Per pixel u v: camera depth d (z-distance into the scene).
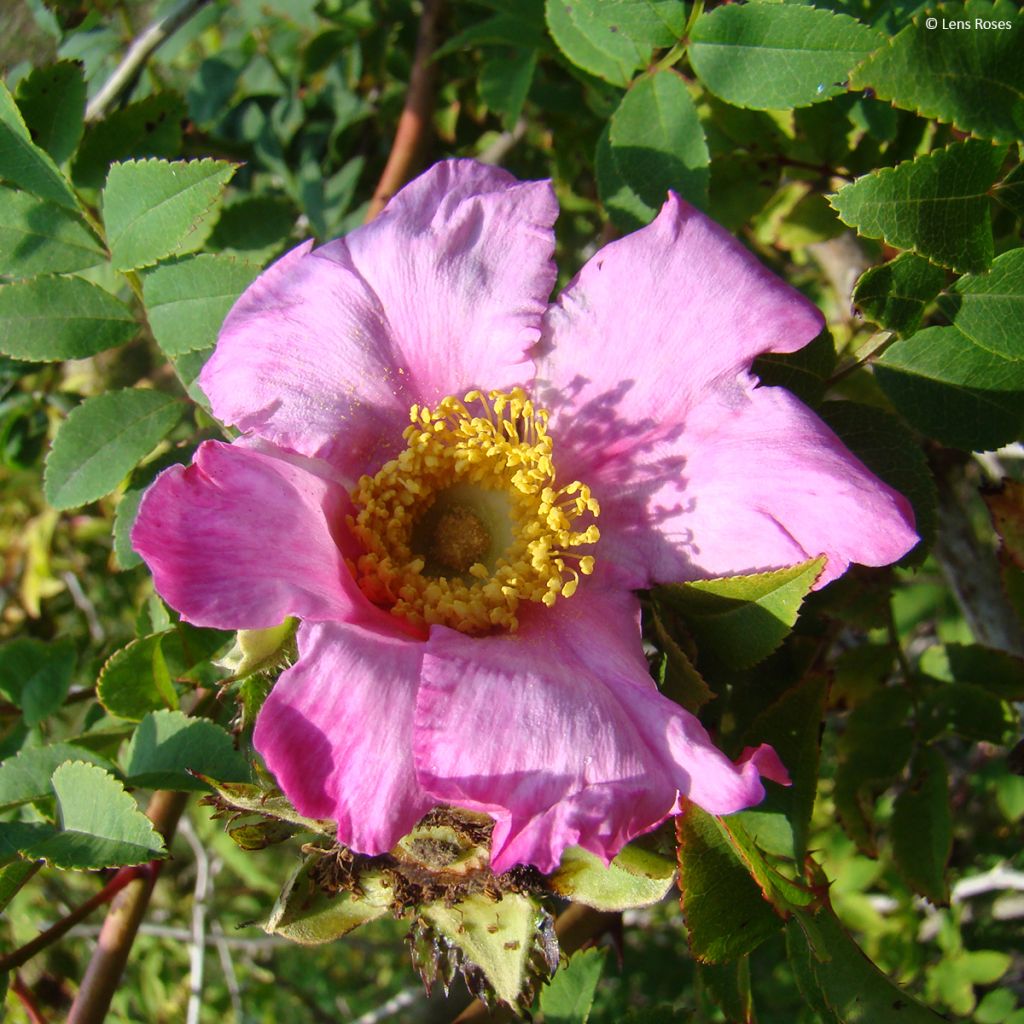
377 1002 0.37
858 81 0.11
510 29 0.16
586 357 0.12
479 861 0.11
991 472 0.18
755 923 0.11
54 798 0.13
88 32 0.22
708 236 0.12
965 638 0.25
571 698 0.11
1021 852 0.23
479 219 0.13
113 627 0.27
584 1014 0.15
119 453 0.15
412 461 0.13
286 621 0.11
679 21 0.13
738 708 0.14
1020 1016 0.22
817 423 0.12
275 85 0.22
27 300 0.15
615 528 0.12
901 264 0.12
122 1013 0.28
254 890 0.32
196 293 0.14
